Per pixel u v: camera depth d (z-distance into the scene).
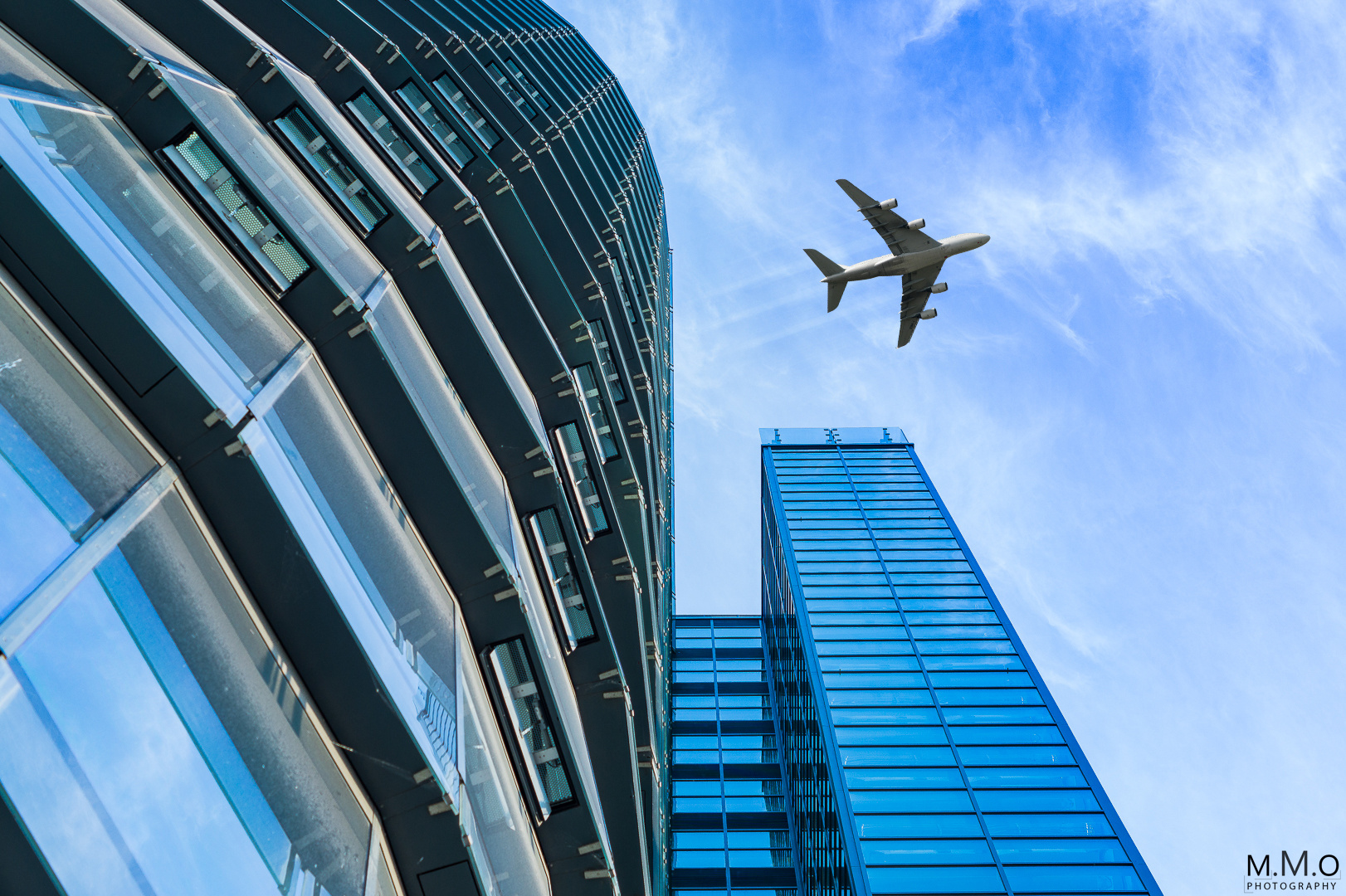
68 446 4.99
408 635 7.39
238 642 5.75
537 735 9.29
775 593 47.41
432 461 8.63
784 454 52.31
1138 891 23.81
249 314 7.39
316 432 7.41
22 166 5.43
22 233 5.40
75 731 4.07
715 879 35.75
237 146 8.36
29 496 4.46
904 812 26.69
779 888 35.16
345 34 15.68
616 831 11.08
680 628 56.59
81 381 5.48
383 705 6.38
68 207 5.67
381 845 6.41
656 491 19.50
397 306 10.03
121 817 4.12
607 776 11.21
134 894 3.97
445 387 10.38
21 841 3.58
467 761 7.50
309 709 6.25
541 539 11.47
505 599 8.85
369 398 8.36
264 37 12.55
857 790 27.62
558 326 15.46
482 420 11.06
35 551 4.30
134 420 5.80
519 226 15.35
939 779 27.89
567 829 9.20
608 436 15.70
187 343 6.02
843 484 47.94
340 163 10.61
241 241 7.88
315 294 8.27
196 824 4.59
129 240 6.21
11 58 6.36
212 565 5.86
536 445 11.15
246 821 5.01
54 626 4.18
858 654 33.81
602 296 17.84
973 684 31.86
